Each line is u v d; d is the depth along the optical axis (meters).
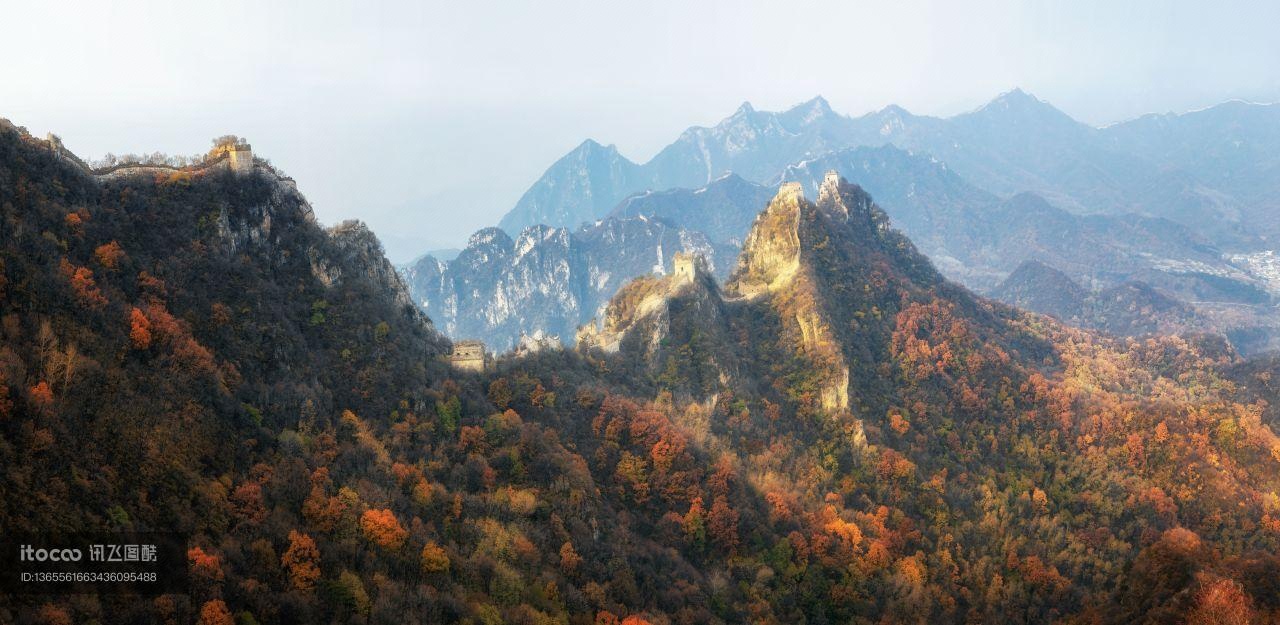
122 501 117.62
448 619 130.00
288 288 183.00
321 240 196.75
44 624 96.12
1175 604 139.88
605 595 154.00
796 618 178.12
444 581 138.00
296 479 140.12
